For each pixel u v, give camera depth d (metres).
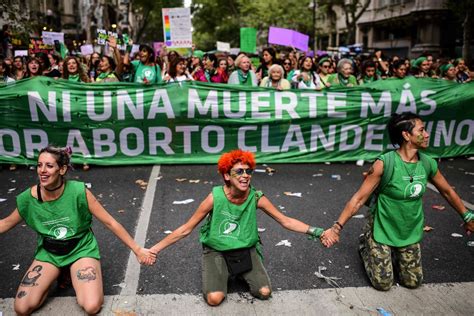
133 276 3.74
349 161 7.50
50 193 3.12
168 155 7.19
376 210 3.50
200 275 3.77
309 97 7.26
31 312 3.10
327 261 4.05
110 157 7.08
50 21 22.67
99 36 7.77
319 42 51.97
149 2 32.47
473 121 7.68
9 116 6.78
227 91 7.10
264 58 9.08
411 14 31.84
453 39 30.55
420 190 3.34
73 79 7.56
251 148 7.31
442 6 29.56
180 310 3.23
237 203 3.28
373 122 7.39
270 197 5.76
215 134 7.20
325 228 4.80
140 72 7.59
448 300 3.40
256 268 3.38
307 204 5.52
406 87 7.40
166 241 3.29
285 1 36.41
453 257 4.15
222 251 3.33
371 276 3.53
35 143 6.92
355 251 4.27
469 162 7.64
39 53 8.58
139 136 7.06
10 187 6.12
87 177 6.56
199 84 7.04
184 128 7.11
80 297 3.06
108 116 6.92
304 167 7.22
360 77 8.82
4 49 12.70
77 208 3.18
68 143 6.95
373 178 3.37
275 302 3.35
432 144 7.64
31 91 6.73
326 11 43.22
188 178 6.52
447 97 7.45
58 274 3.25
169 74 8.30
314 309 3.27
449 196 3.49
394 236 3.45
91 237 3.37
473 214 3.47
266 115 7.20
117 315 3.15
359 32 41.34
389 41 37.62
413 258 3.47
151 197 5.71
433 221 5.05
